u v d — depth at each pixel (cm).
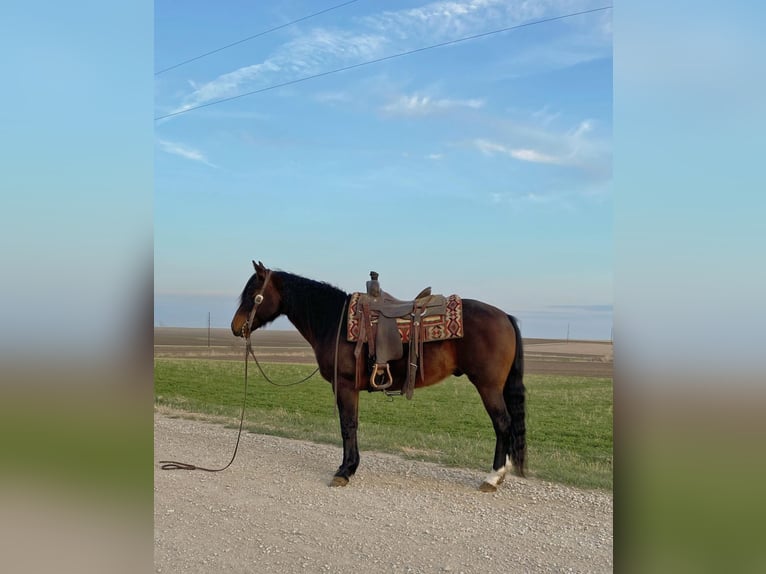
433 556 396
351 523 461
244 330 625
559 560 384
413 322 555
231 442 764
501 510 491
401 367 570
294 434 818
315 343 607
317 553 400
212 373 1302
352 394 583
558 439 739
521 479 587
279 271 636
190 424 878
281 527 454
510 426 551
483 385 549
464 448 732
